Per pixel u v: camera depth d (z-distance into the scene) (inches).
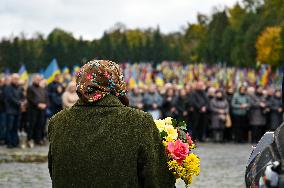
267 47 3095.5
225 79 3171.8
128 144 176.9
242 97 1109.1
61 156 179.2
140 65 3107.8
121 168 175.5
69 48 5054.1
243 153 836.6
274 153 176.7
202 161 706.2
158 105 1120.2
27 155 756.0
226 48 4232.3
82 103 183.9
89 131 178.7
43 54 5049.2
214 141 1127.6
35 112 905.5
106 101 181.5
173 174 187.0
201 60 4852.4
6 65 4938.5
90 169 176.1
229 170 603.5
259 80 2362.2
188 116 1109.7
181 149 195.9
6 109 875.4
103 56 5241.1
